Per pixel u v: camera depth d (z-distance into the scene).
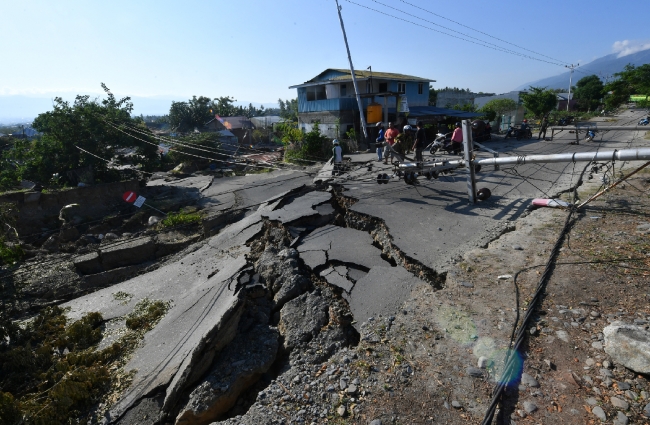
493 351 4.42
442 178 13.29
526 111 46.19
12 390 6.38
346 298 6.32
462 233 8.09
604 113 43.19
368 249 8.03
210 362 5.69
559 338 4.52
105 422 5.45
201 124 48.72
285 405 4.20
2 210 10.91
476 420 3.62
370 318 5.51
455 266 6.57
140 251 11.58
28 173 17.47
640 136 22.28
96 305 9.06
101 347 7.38
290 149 24.67
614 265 5.98
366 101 25.83
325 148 22.45
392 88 27.69
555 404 3.68
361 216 9.90
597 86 52.84
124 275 10.77
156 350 6.76
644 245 6.54
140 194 17.39
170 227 13.00
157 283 9.67
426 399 3.93
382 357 4.62
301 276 7.26
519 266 6.31
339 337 5.73
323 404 4.11
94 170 18.14
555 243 6.97
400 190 11.86
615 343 4.10
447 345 4.64
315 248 8.34
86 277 10.48
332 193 12.36
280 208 11.53
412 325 5.11
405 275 6.62
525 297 5.39
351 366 4.57
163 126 55.62
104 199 16.11
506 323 4.88
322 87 28.06
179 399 5.43
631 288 5.31
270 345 5.86
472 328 4.87
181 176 22.38
